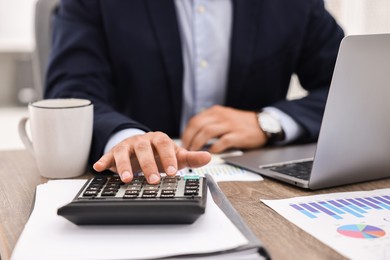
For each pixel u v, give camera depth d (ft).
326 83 3.91
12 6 8.50
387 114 2.08
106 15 3.60
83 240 1.50
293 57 3.89
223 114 3.12
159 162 2.11
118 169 1.93
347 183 2.21
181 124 3.89
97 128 2.58
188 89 3.87
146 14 3.64
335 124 2.00
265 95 3.94
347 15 4.14
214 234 1.52
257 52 3.78
